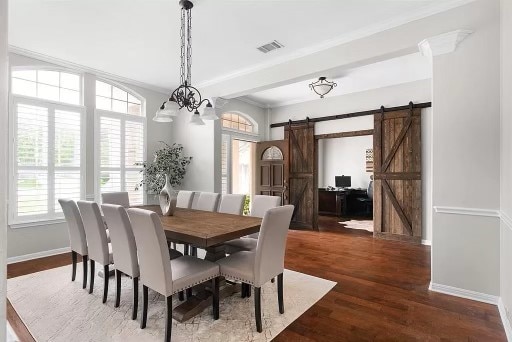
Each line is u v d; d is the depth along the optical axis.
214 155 5.05
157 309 2.49
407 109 5.06
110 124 4.69
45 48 3.71
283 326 2.25
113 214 2.35
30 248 3.85
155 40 3.50
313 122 6.27
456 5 2.71
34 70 3.96
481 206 2.63
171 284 2.02
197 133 5.31
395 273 3.42
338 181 8.47
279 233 2.33
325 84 4.98
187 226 2.53
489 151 2.59
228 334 2.13
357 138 8.52
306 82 5.18
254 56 3.96
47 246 4.00
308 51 3.71
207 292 2.64
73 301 2.62
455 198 2.76
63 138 4.13
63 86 4.24
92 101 4.49
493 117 2.57
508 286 2.27
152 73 4.63
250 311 2.48
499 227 2.55
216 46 3.66
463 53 2.71
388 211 5.21
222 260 2.47
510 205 2.21
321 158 9.09
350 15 2.96
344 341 2.06
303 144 6.38
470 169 2.68
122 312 2.43
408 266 3.67
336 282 3.13
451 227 2.79
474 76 2.65
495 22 2.56
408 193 5.03
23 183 3.76
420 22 2.91
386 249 4.50
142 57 4.00
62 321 2.28
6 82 0.63
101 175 4.56
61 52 3.83
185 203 4.16
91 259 2.76
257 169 6.97
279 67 4.07
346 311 2.49
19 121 3.72
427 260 3.93
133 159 5.02
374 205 5.37
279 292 2.45
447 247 2.81
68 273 3.33
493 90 2.57
